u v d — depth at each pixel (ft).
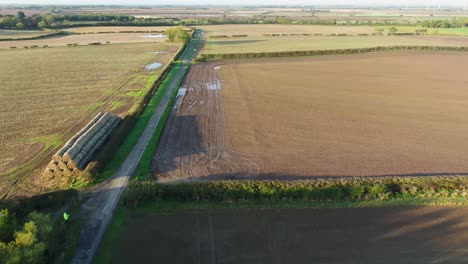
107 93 144.97
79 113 119.96
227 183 69.62
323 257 55.31
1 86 154.40
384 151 92.58
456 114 121.39
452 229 62.23
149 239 59.00
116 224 62.44
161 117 117.29
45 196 65.72
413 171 82.33
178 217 64.54
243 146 94.99
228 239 59.11
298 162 85.92
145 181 70.90
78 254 55.42
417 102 134.51
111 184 74.90
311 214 65.67
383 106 129.70
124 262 54.13
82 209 66.18
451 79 170.81
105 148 86.94
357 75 179.22
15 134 100.68
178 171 81.00
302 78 172.35
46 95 141.28
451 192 72.64
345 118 116.98
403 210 67.15
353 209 67.26
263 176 79.15
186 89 153.89
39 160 84.79
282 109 126.00
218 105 130.72
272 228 61.87
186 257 55.21
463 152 92.38
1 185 73.61
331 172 81.30
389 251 56.80
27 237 48.62
